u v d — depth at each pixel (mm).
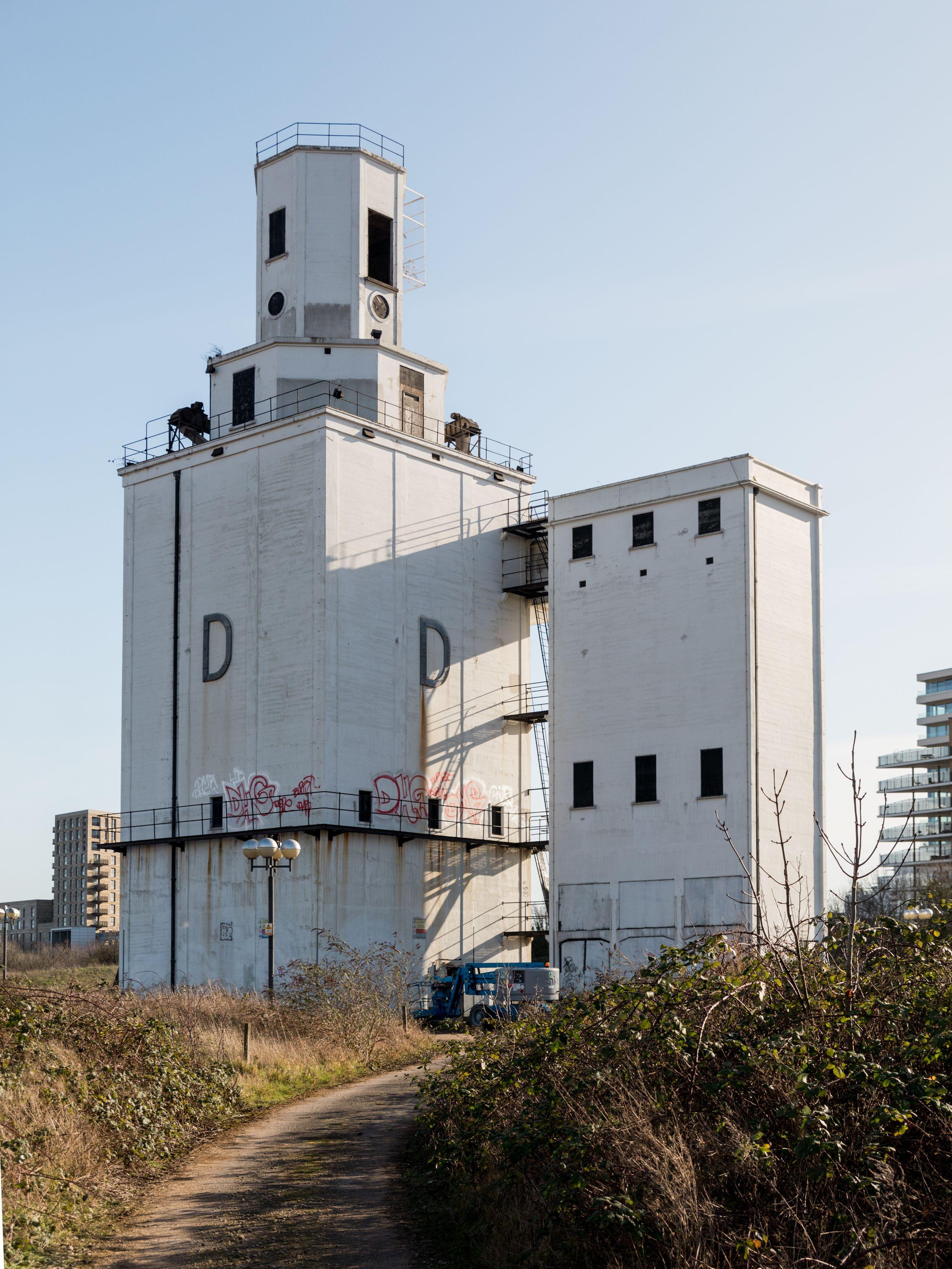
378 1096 26312
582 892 48750
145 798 55031
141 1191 16828
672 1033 12969
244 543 53031
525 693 58656
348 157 56031
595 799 48969
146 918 54094
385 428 53188
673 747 47312
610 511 50344
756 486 47188
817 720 48719
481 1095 17391
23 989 21688
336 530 50719
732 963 14359
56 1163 15945
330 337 54969
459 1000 46688
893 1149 10969
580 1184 12219
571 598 51062
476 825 55062
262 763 50906
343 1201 16156
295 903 48938
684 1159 11852
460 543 56250
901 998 13172
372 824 50375
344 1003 36375
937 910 15078
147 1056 21625
